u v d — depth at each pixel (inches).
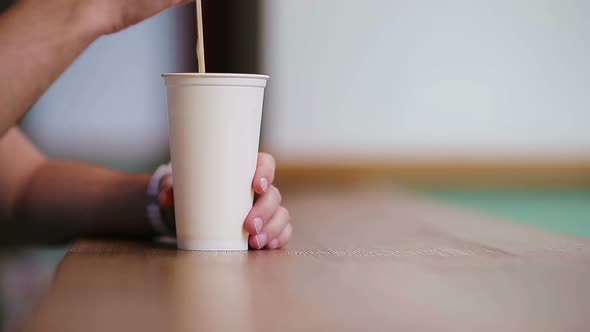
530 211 116.4
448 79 131.3
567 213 114.3
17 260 77.4
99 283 32.4
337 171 127.3
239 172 40.1
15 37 40.6
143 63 119.6
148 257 38.4
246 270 35.3
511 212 114.5
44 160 53.6
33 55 40.5
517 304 30.2
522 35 131.1
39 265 78.4
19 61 40.3
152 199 47.1
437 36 130.6
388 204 69.6
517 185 131.8
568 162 132.6
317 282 33.0
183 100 39.3
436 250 41.4
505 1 130.3
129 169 119.3
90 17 41.1
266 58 129.8
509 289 32.5
